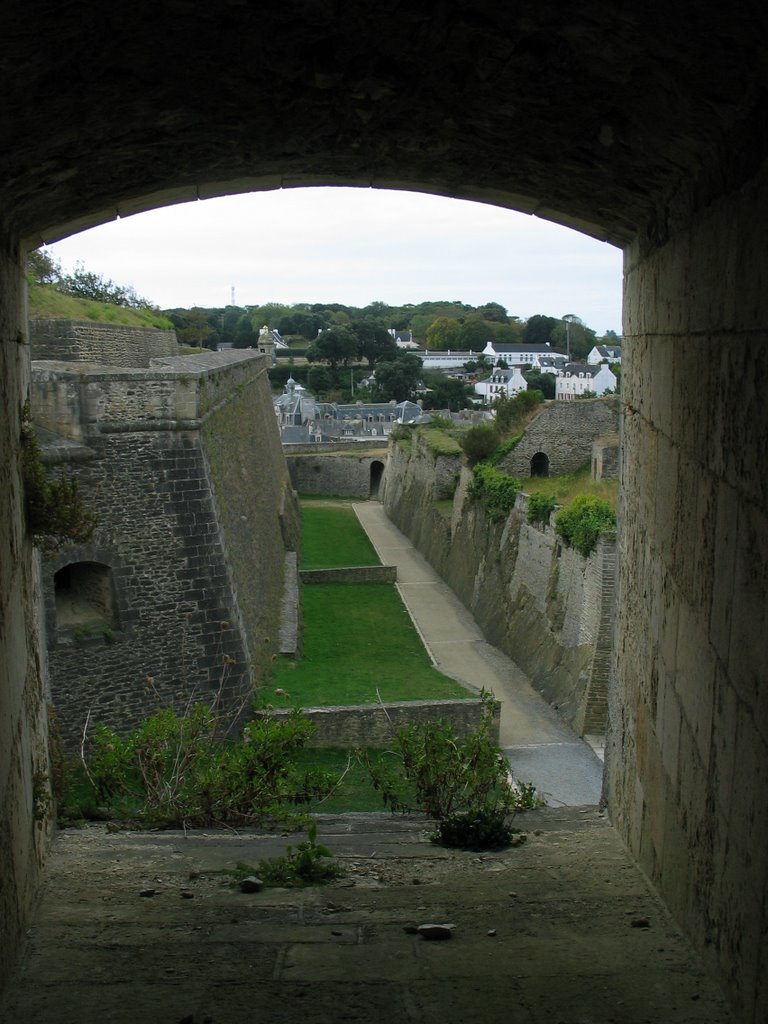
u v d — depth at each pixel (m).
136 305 56.47
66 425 18.34
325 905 6.97
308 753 18.67
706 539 6.18
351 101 6.94
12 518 8.14
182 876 8.12
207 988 5.10
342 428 89.25
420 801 11.78
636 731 9.20
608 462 37.22
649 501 8.59
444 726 13.27
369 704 19.86
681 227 7.05
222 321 170.12
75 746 17.67
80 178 7.89
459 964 5.53
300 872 8.02
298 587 33.59
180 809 10.95
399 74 6.39
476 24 5.47
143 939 6.15
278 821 11.09
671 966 5.72
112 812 11.47
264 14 5.42
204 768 12.30
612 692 11.09
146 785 11.44
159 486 18.92
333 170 9.04
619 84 5.71
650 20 4.67
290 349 149.25
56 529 10.11
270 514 33.28
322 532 50.47
